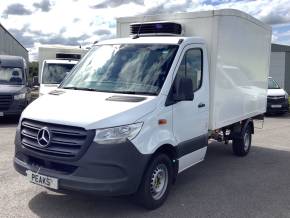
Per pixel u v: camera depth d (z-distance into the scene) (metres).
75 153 4.84
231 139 9.14
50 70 15.58
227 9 7.18
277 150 10.27
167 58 6.01
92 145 4.82
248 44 8.64
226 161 8.88
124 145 4.96
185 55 6.23
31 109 5.51
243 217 5.52
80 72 6.44
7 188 6.39
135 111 5.16
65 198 6.00
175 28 6.88
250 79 9.04
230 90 7.80
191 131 6.41
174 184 6.96
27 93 15.20
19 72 15.53
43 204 5.74
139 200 5.46
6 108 13.88
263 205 6.02
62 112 5.15
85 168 4.83
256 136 12.48
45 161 5.10
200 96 6.64
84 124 4.86
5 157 8.45
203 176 7.55
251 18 8.66
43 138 5.05
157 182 5.71
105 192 4.86
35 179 5.15
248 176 7.63
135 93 5.70
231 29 7.52
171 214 5.53
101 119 4.91
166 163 5.80
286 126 15.09
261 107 10.19
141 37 6.77
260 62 9.70
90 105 5.27
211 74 7.03
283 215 5.64
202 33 7.09
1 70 15.34
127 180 5.01
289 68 31.81
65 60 16.39
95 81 6.11
